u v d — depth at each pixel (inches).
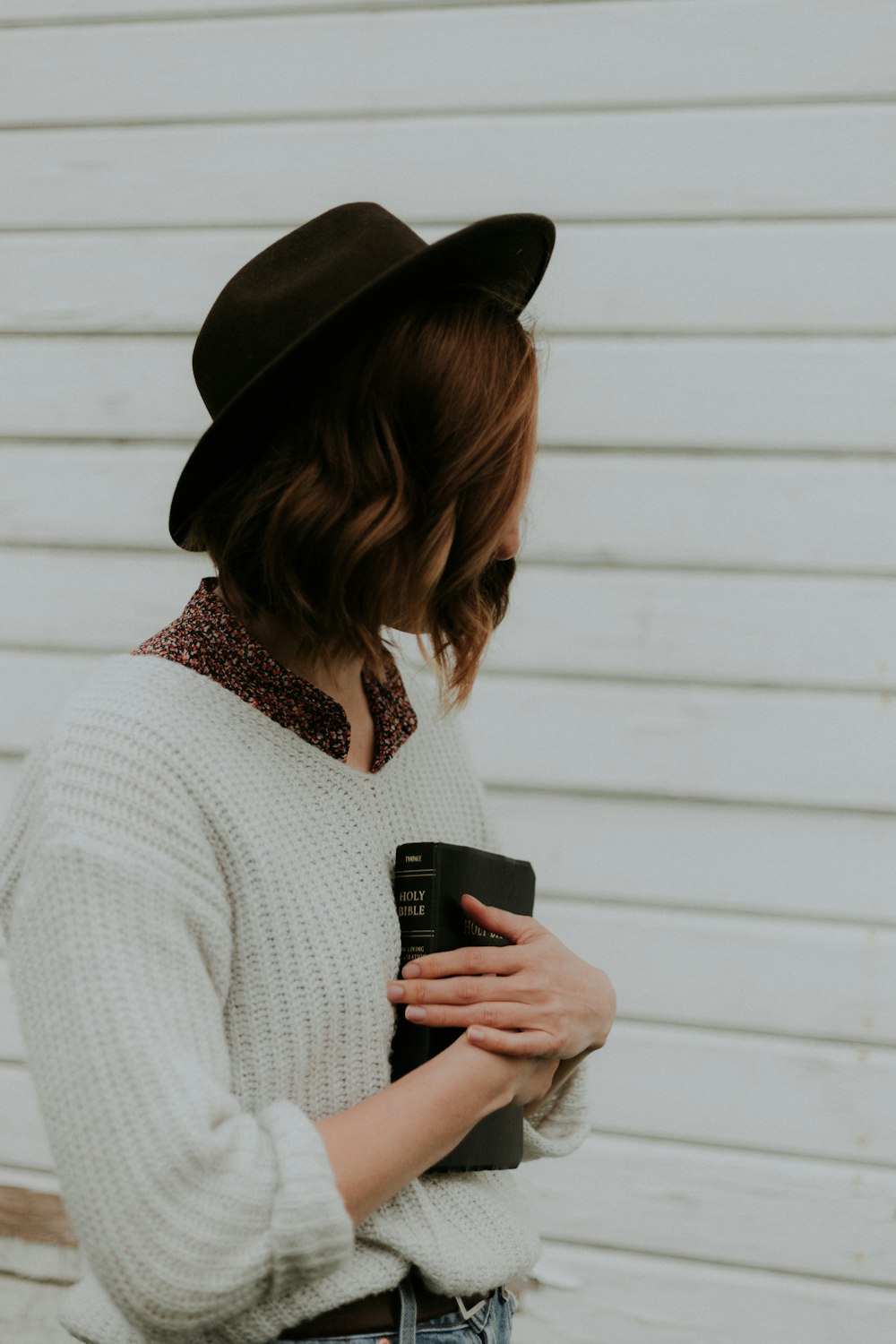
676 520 80.2
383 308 39.0
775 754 78.6
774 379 79.4
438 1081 36.9
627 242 80.8
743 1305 77.0
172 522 43.4
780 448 79.4
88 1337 39.0
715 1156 78.0
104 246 86.0
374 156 83.3
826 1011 77.4
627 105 80.8
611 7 80.8
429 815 47.6
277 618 41.2
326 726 41.7
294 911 37.9
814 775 78.1
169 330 85.4
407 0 82.8
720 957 78.5
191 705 38.9
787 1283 76.8
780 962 77.9
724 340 80.0
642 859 79.7
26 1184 82.7
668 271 80.4
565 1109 51.0
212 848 37.0
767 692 79.0
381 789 45.0
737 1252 77.4
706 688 79.7
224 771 38.1
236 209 84.8
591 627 80.7
